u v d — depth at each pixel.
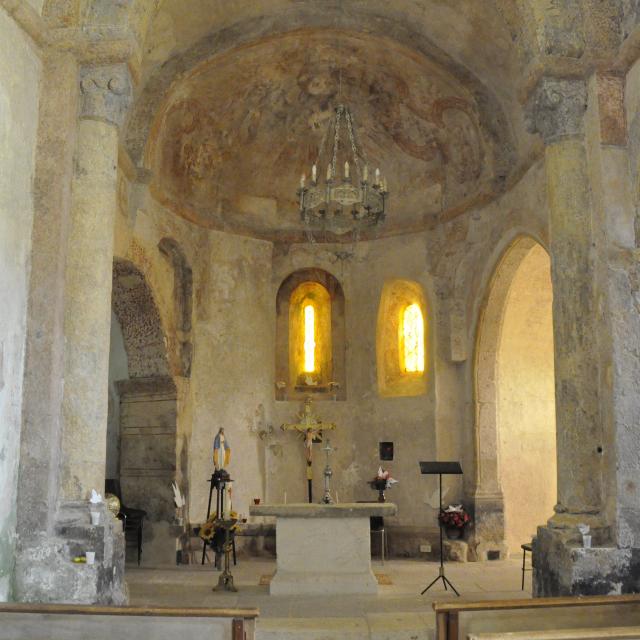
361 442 15.95
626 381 8.83
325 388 16.52
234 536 13.92
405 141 15.49
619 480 8.66
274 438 15.84
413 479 15.10
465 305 14.74
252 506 11.09
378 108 15.34
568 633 5.80
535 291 14.54
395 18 13.41
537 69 9.59
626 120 9.31
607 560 8.48
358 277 16.47
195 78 13.82
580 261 9.34
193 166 14.99
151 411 14.49
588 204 9.45
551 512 14.95
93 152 9.09
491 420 14.29
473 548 14.01
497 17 11.86
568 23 9.63
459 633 6.32
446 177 15.11
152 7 9.67
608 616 6.64
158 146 13.87
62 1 9.05
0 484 7.81
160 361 14.21
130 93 9.46
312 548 11.09
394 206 15.94
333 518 11.14
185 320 14.79
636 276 9.01
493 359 14.34
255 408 15.68
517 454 14.91
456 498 14.64
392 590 11.23
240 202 16.11
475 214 14.51
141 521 14.18
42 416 8.34
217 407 15.15
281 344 16.67
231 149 15.57
